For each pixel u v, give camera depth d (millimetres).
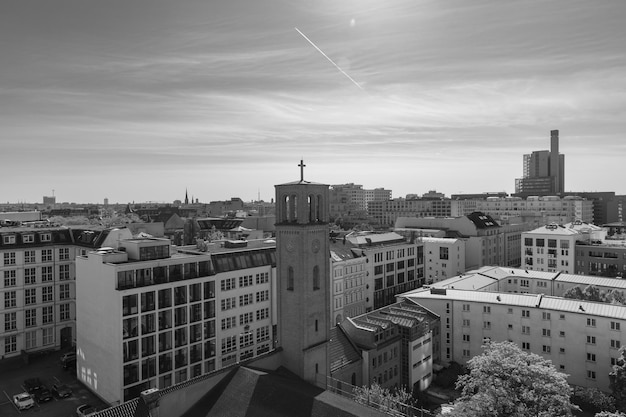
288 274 60562
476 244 172750
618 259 133750
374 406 58875
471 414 56625
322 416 45938
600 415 52469
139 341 70875
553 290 114500
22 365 88938
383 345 77688
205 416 48938
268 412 47000
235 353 86000
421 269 158750
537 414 55844
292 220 60594
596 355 80625
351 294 122438
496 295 95188
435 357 93562
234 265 86938
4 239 92188
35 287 95500
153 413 46688
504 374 57750
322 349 61656
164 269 75250
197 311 79312
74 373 84438
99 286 73250
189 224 188875
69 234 102062
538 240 147250
